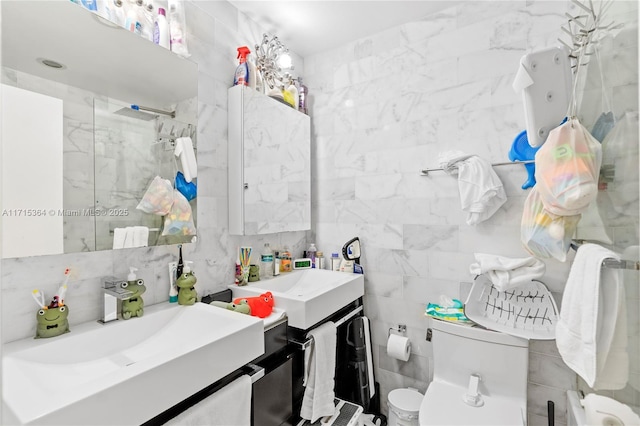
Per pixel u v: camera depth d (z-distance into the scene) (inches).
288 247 80.5
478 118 63.9
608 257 31.4
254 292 59.2
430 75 69.2
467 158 61.4
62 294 40.1
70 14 40.1
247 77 65.2
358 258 77.8
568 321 37.0
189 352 34.9
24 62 36.0
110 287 44.8
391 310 74.5
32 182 36.2
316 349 57.3
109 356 41.8
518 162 57.7
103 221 42.9
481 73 63.7
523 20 59.7
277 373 51.6
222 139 63.2
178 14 52.4
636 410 31.7
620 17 33.3
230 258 64.6
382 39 75.4
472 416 49.1
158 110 49.6
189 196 53.7
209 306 50.6
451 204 66.9
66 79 39.5
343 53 81.0
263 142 68.2
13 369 32.7
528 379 58.5
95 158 42.3
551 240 43.4
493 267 55.3
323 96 84.4
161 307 50.2
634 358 31.4
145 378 30.9
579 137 37.3
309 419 56.4
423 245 70.3
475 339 56.1
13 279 37.1
